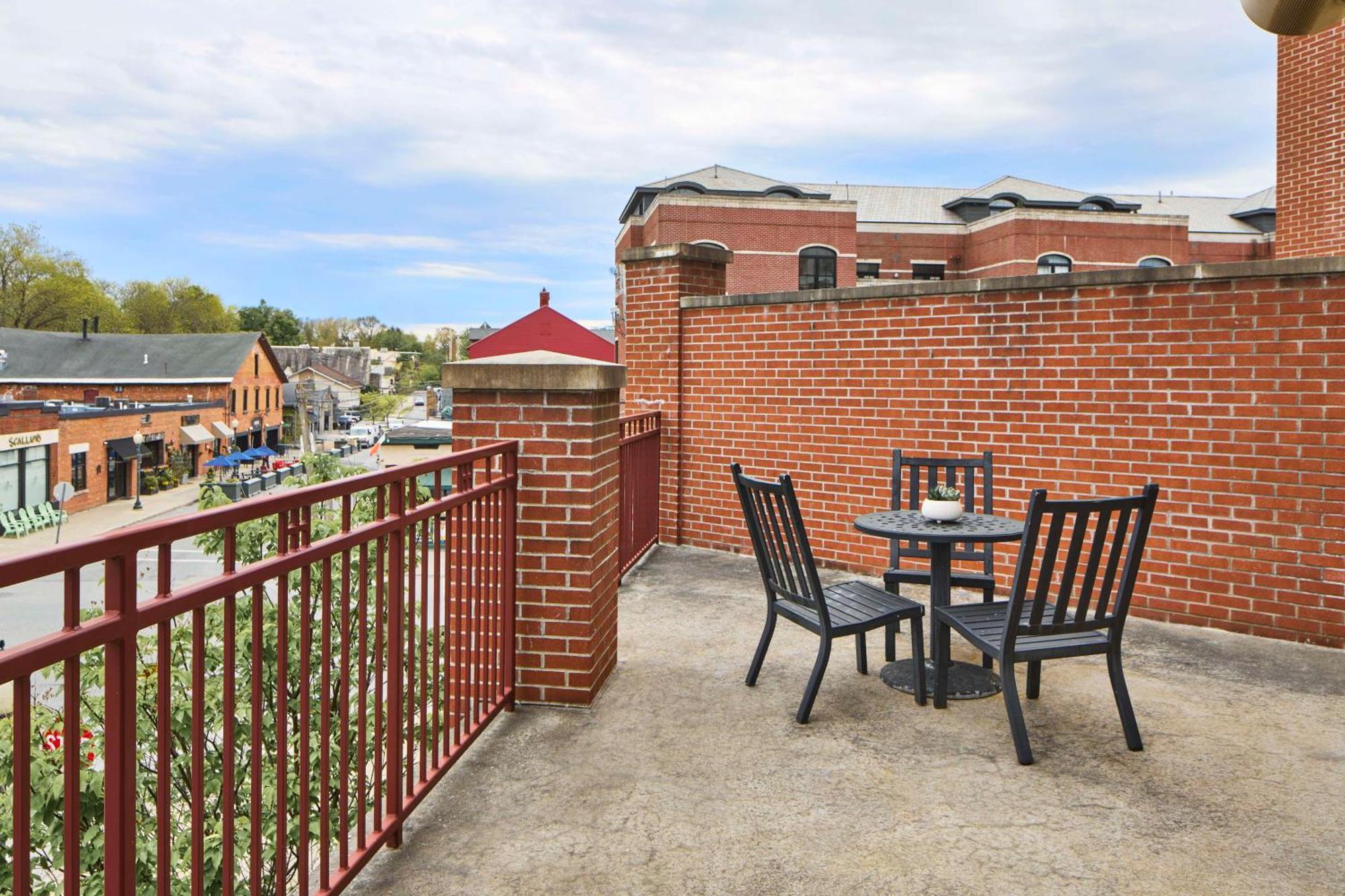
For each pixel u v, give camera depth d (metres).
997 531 3.82
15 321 69.06
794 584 3.81
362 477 2.27
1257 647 4.65
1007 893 2.37
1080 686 4.05
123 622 1.35
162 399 54.72
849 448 6.54
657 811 2.84
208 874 4.92
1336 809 2.85
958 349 5.95
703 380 7.39
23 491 34.34
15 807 1.13
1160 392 5.12
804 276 42.75
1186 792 2.97
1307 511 4.66
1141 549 3.29
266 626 5.98
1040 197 55.03
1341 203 8.38
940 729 3.53
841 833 2.70
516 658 3.75
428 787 2.80
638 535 6.81
